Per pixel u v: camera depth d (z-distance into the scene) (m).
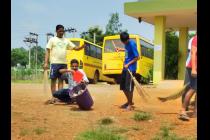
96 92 15.08
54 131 7.48
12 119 8.27
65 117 8.70
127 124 8.14
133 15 20.75
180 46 24.36
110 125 8.02
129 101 9.94
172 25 23.77
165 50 23.27
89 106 9.66
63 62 10.61
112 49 25.75
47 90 14.38
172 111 9.74
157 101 12.00
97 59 29.47
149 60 26.42
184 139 6.98
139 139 7.06
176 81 19.64
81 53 26.81
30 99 11.52
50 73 10.64
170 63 24.38
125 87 9.85
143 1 20.06
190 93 8.48
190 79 8.45
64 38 10.69
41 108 9.80
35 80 32.56
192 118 8.72
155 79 20.84
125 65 9.84
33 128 7.57
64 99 10.62
